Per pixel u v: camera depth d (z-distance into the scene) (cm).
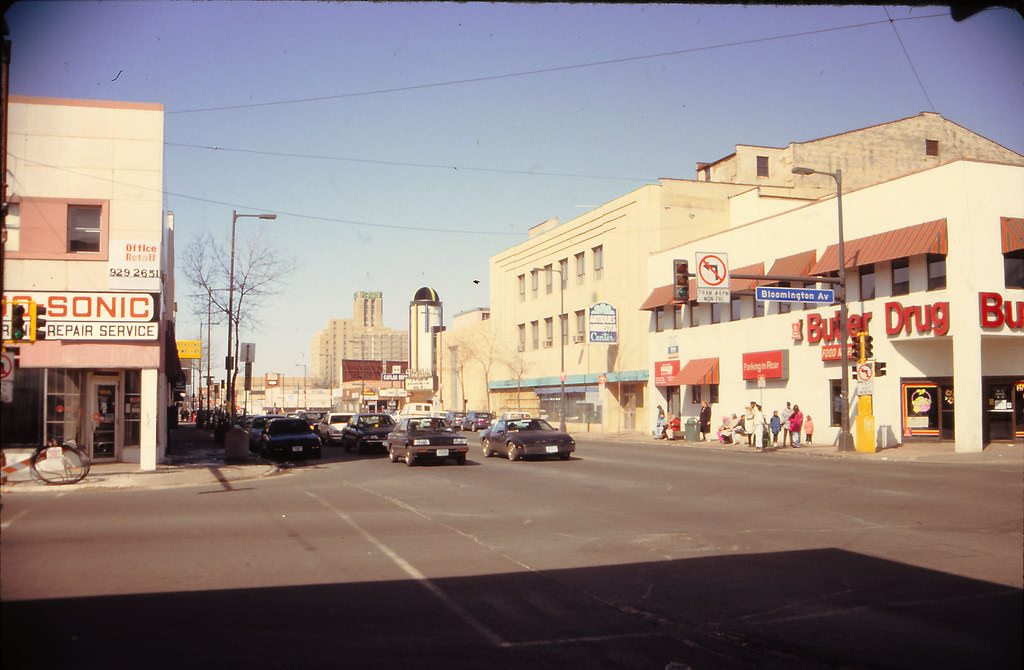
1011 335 2792
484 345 7662
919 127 5212
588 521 1344
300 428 3281
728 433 3841
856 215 3241
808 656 625
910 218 2978
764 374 3700
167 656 632
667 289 4575
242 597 826
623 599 816
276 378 9794
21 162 2242
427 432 2689
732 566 962
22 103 2234
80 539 1176
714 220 5169
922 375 3044
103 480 2092
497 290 7381
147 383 2338
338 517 1417
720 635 688
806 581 876
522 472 2311
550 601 810
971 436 2738
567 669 603
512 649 652
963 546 1062
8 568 967
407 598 823
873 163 5131
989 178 2809
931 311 2867
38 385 2261
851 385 3241
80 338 2273
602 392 4928
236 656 632
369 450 3350
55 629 706
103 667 604
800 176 5022
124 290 2295
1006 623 702
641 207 5069
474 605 795
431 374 9825
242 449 2794
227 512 1488
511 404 7050
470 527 1294
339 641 674
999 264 2797
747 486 1833
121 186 2302
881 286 3125
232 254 3806
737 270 3975
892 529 1205
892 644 647
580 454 3133
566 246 6075
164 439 3106
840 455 2820
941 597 796
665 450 3419
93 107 2294
